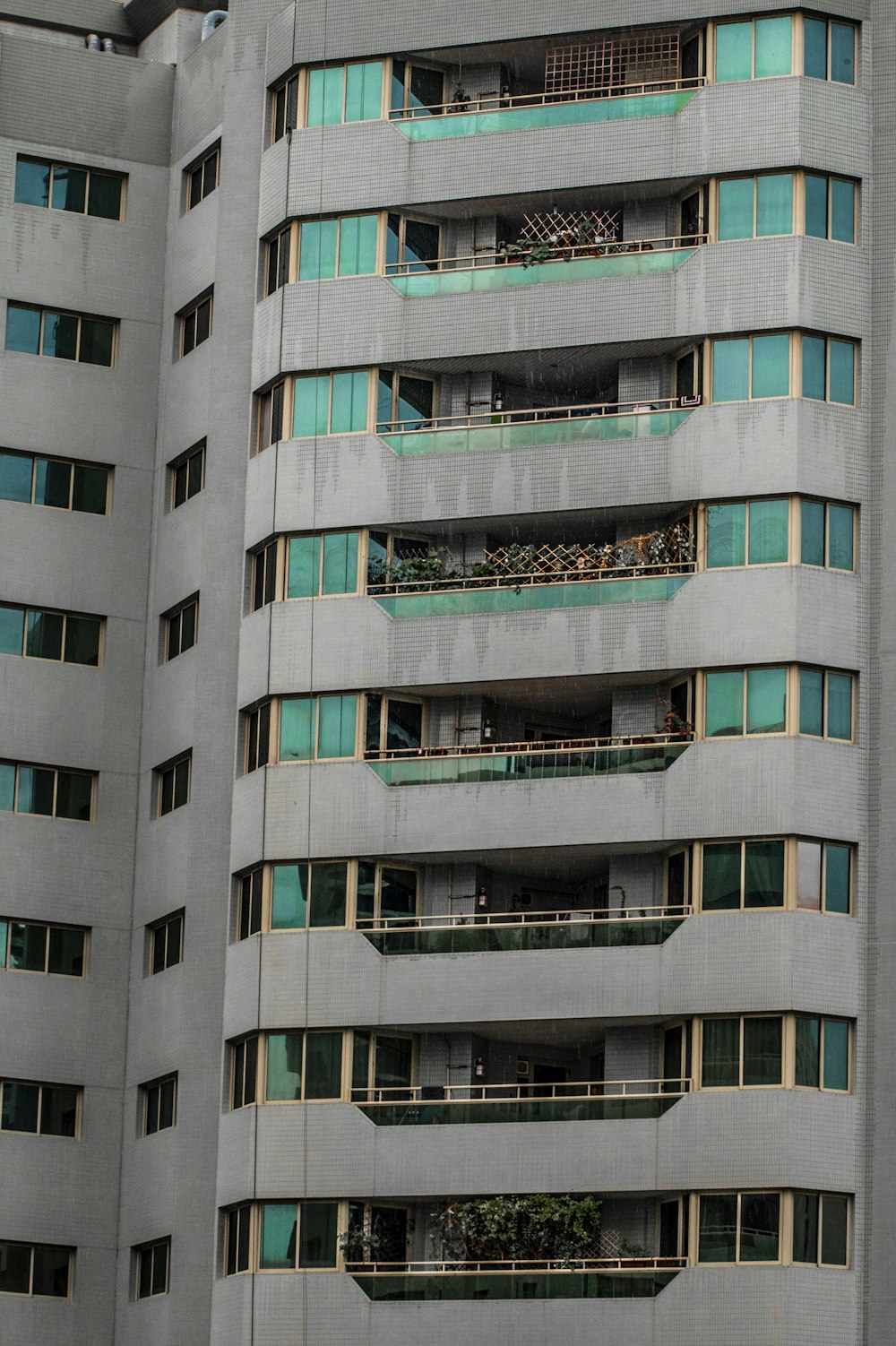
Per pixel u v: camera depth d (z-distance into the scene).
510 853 106.25
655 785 104.56
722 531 106.62
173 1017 111.94
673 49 113.69
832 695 104.62
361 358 112.56
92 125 124.38
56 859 116.44
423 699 110.31
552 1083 107.44
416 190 113.88
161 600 119.12
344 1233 103.25
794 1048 100.69
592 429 109.06
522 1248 101.38
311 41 117.06
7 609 118.50
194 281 121.31
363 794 107.75
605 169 111.69
